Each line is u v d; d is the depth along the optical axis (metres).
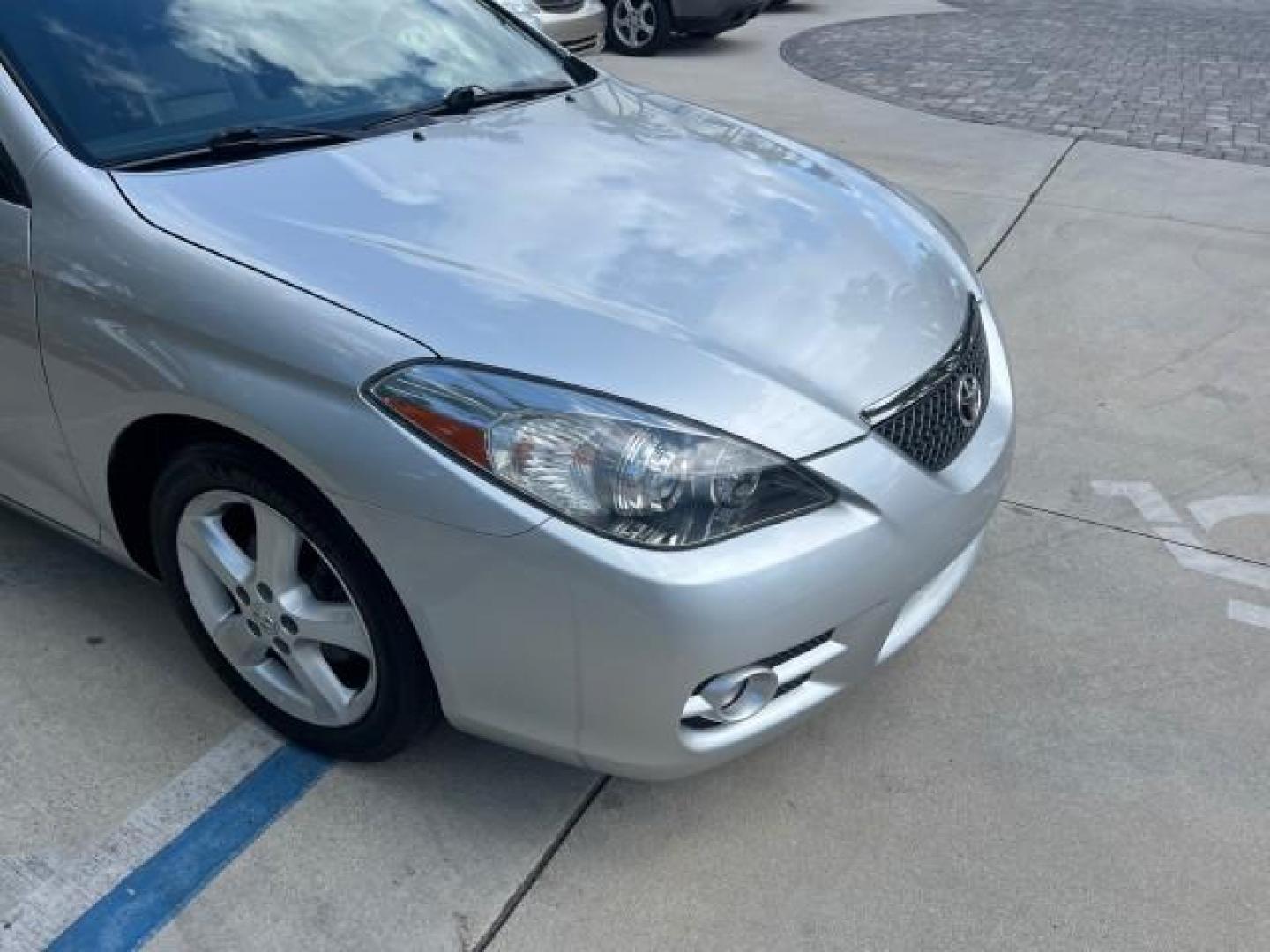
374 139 2.54
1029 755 2.45
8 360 2.33
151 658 2.65
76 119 2.31
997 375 2.59
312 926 2.03
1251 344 4.47
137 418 2.15
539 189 2.41
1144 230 5.66
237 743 2.42
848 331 2.14
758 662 1.90
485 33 3.23
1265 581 3.04
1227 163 6.86
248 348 1.96
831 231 2.47
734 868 2.17
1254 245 5.49
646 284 2.11
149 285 2.06
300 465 1.93
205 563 2.31
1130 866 2.20
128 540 2.46
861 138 7.25
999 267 5.18
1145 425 3.84
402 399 1.85
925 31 11.66
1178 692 2.64
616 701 1.88
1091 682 2.66
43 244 2.19
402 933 2.03
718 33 10.35
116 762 2.36
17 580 2.89
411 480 1.84
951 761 2.43
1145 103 8.41
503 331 1.91
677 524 1.80
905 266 2.45
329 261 2.03
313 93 2.67
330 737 2.31
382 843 2.20
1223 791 2.37
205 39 2.62
